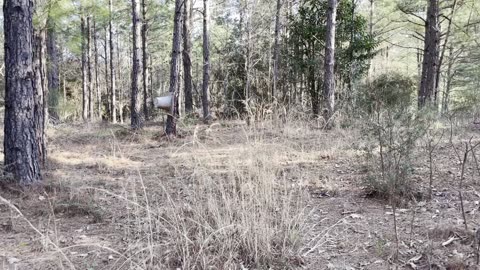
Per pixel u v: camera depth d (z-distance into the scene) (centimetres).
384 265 249
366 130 389
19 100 431
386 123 372
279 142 545
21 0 425
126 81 3009
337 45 1159
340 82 1140
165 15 1634
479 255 242
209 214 296
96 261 265
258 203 298
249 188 316
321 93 1125
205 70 1290
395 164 367
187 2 1368
